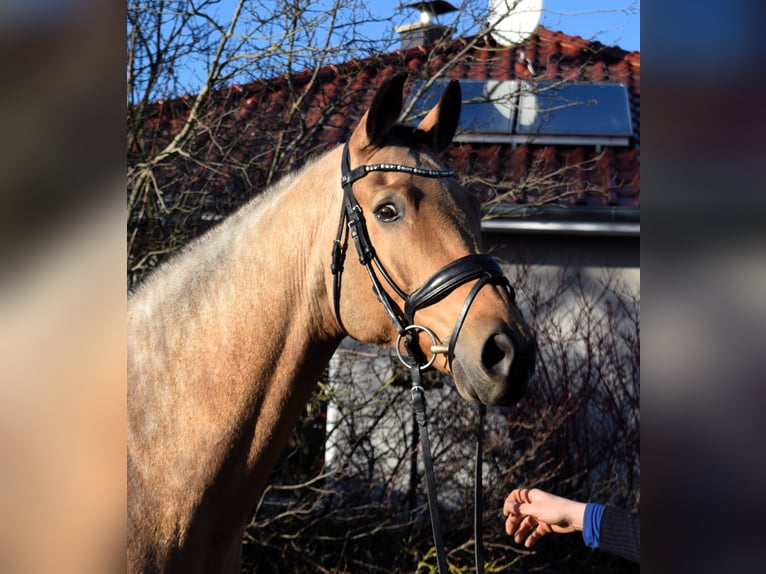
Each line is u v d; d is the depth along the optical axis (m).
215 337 1.76
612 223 5.64
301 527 4.82
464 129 5.34
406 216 1.73
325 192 1.86
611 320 5.74
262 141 4.70
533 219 5.61
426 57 5.05
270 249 1.82
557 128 6.19
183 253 1.88
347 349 4.80
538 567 5.21
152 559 1.67
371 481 4.90
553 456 5.31
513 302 1.73
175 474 1.71
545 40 6.59
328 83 4.88
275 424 1.78
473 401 1.67
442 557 1.64
